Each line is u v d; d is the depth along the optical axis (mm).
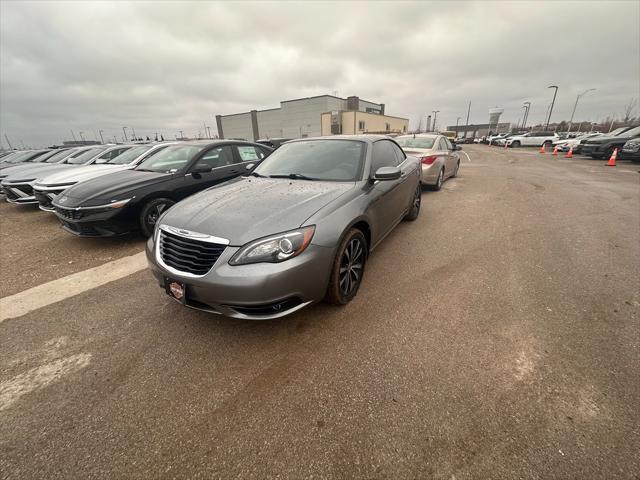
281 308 2172
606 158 15609
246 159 5887
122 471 1471
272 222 2186
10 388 1969
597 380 1883
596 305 2668
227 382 1960
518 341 2238
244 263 2029
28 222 6137
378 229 3201
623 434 1548
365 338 2305
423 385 1879
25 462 1522
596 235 4402
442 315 2566
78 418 1751
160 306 2834
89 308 2838
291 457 1502
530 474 1387
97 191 4262
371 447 1530
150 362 2156
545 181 9266
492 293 2893
